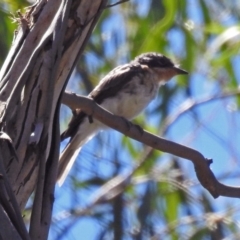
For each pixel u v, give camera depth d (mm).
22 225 4148
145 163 12055
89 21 5098
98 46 11586
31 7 5055
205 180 6863
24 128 4734
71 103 6641
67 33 5055
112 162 11984
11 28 9133
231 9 11750
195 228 10992
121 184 11812
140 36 11250
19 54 4875
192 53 11195
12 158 4676
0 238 3982
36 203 4547
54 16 4953
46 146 4730
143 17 11000
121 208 11594
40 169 4668
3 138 4504
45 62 4812
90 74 11562
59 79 5008
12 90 4785
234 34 10797
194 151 6738
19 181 4699
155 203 11633
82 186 11859
